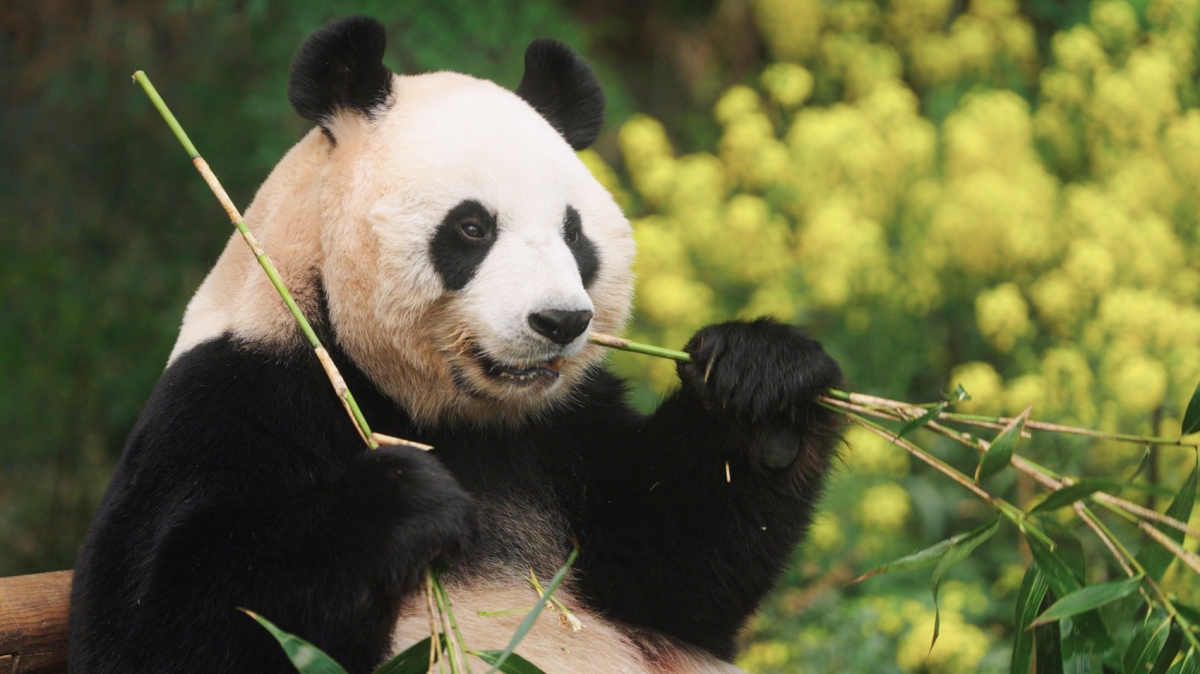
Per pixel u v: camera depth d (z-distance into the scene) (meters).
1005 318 13.13
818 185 14.91
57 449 15.93
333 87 6.32
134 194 16.94
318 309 6.24
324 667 4.79
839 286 13.76
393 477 5.40
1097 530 5.40
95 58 18.02
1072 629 5.46
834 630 11.38
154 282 16.56
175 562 5.51
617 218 6.77
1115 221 13.45
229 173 16.67
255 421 5.93
